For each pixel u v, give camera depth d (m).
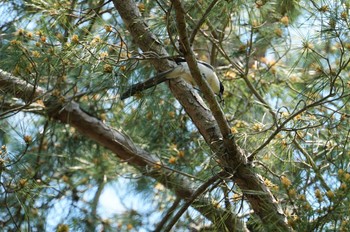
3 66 8.10
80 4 9.02
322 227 6.58
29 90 8.69
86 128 10.60
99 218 11.41
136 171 11.38
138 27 8.27
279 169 8.77
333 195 6.58
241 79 10.81
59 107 10.40
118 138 10.63
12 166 7.64
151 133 10.90
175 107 10.30
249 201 7.84
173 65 8.09
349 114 8.51
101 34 7.63
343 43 8.25
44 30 7.93
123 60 7.11
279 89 10.66
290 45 9.19
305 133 8.18
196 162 9.54
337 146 8.15
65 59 7.55
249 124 9.59
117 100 10.30
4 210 9.29
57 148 11.52
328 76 8.26
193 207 8.03
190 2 8.56
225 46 10.62
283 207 7.97
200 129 8.26
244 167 7.87
